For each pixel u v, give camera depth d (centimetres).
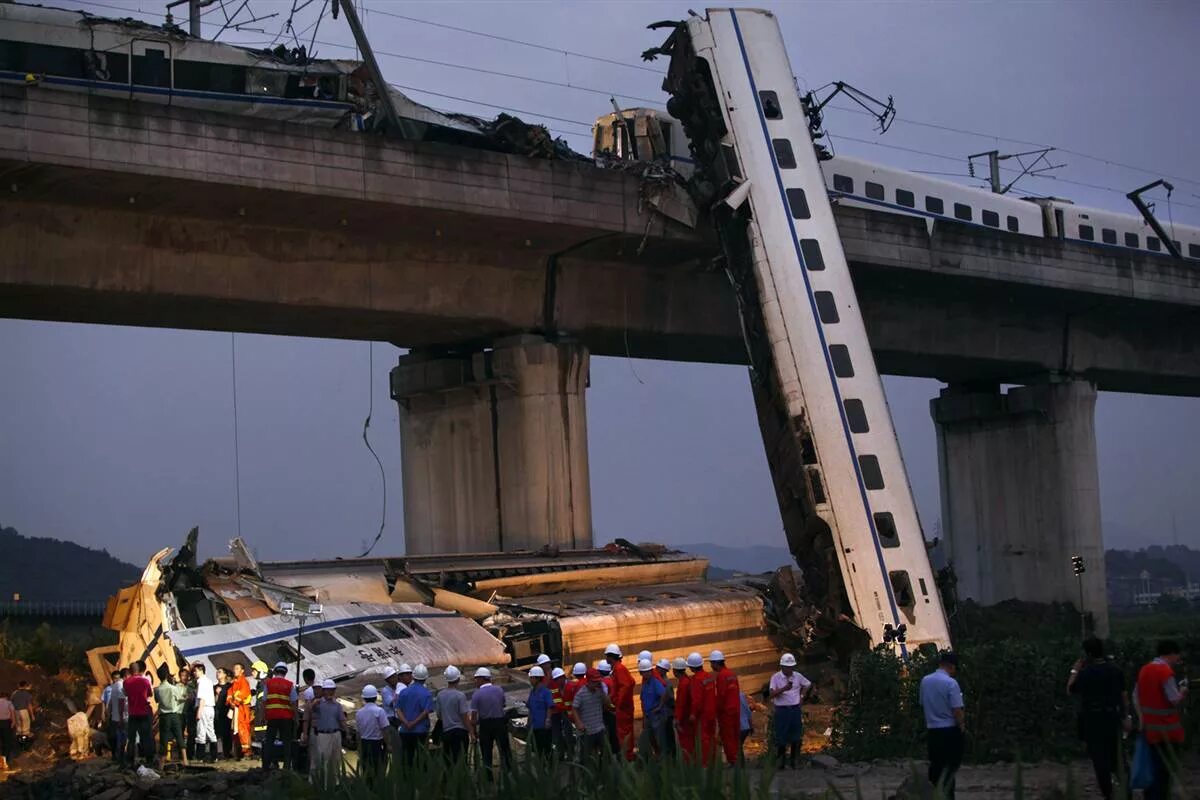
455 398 5222
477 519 5138
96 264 3994
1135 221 7019
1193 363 7306
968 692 2517
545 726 2334
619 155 5128
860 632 4034
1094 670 1855
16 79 3803
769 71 4694
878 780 2239
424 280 4616
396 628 3197
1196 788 1916
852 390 4316
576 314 4972
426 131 4491
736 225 4544
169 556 3234
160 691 2853
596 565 4275
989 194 6391
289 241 4316
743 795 1399
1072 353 6750
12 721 3081
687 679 2222
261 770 2314
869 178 5844
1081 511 6738
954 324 6203
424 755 1655
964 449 7281
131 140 3675
